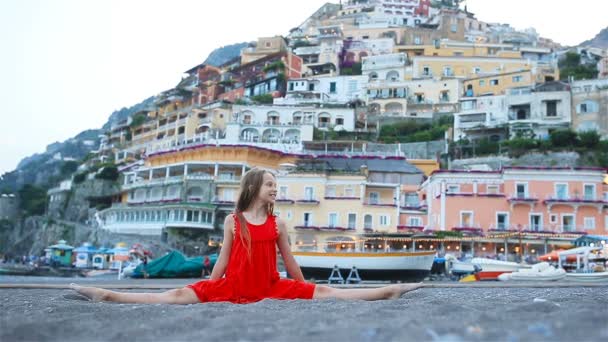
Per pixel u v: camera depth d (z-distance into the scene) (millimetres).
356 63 109062
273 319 2799
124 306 3955
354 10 140500
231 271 4527
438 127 80000
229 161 64312
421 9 139375
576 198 45156
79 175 91625
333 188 52375
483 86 88812
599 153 64125
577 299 4844
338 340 1980
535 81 87812
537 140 66812
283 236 4766
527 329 2039
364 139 80188
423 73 96125
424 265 23531
